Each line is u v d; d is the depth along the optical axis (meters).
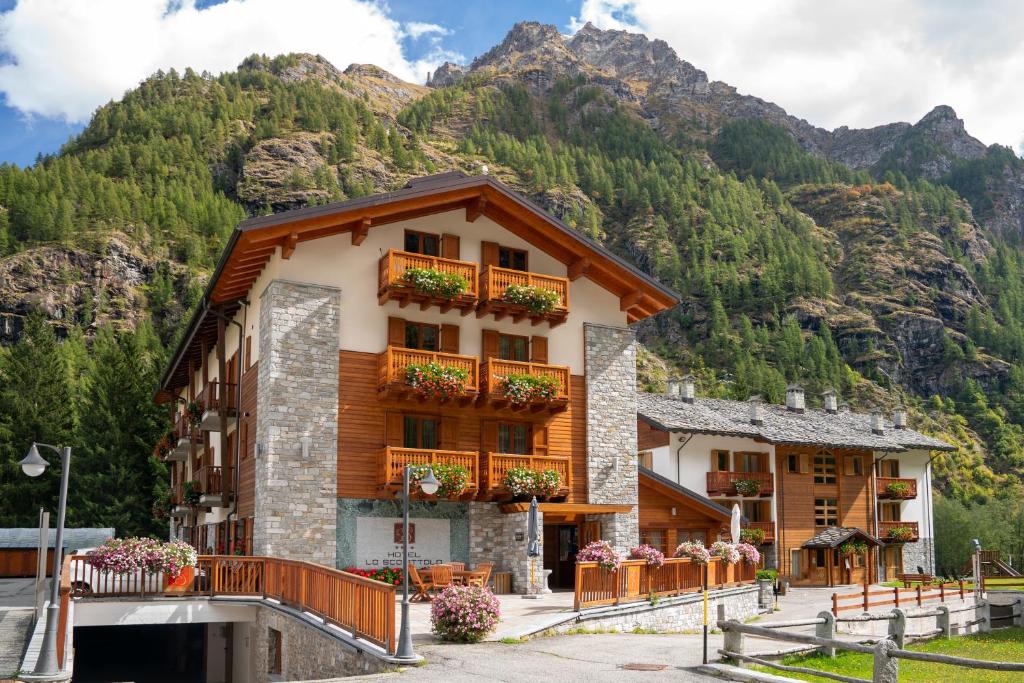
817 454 50.66
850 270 180.75
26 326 64.94
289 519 25.61
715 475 45.81
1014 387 152.50
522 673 14.66
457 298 28.34
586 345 31.41
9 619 21.77
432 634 18.72
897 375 153.00
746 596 29.33
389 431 27.61
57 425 61.31
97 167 167.88
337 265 27.61
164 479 59.72
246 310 29.94
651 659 16.39
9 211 142.62
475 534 28.36
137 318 134.12
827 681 16.31
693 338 156.88
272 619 21.47
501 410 29.62
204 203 159.00
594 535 30.55
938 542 62.50
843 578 49.44
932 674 18.92
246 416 28.80
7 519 58.03
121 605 21.55
